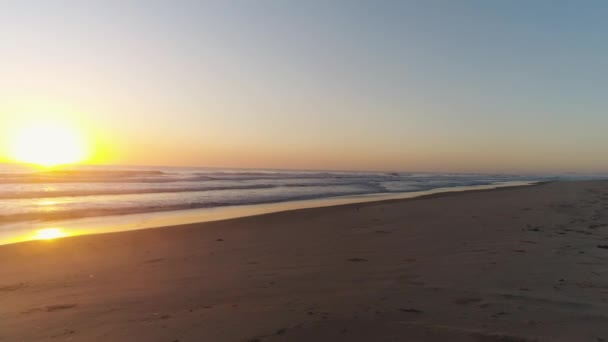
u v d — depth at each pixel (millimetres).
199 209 19734
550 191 30766
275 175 75250
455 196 26344
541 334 3674
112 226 14250
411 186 45562
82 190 29078
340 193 32031
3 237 12094
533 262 6785
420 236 10414
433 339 3631
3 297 5785
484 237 9781
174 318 4551
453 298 4926
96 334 4152
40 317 4785
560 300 4688
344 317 4285
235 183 42375
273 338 3779
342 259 7809
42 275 7215
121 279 6801
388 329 3883
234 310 4758
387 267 6910
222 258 8422
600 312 4238
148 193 28000
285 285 5961
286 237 11133
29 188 29719
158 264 7992
